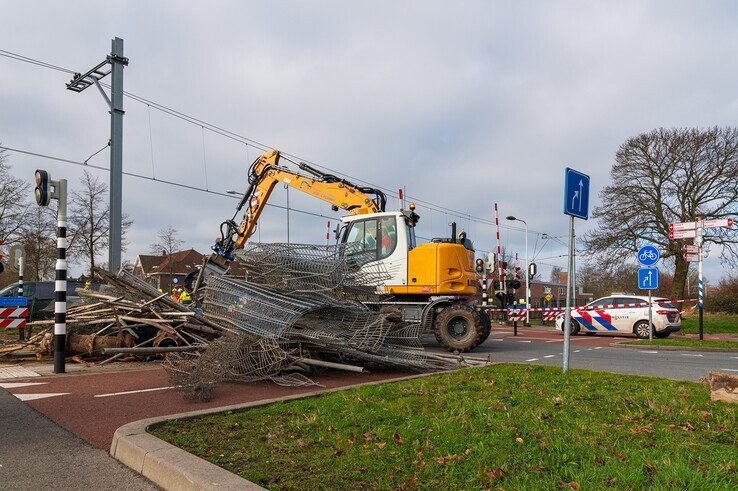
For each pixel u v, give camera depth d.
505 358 11.93
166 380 7.79
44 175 8.59
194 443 4.26
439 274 12.99
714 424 4.52
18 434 5.03
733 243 26.44
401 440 4.20
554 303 40.12
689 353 13.76
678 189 27.66
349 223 14.12
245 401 6.32
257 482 3.44
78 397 6.58
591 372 7.62
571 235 7.55
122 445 4.33
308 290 9.12
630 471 3.33
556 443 3.93
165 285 62.38
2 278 34.22
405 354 9.22
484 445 3.97
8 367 9.18
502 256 39.69
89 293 10.83
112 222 17.09
